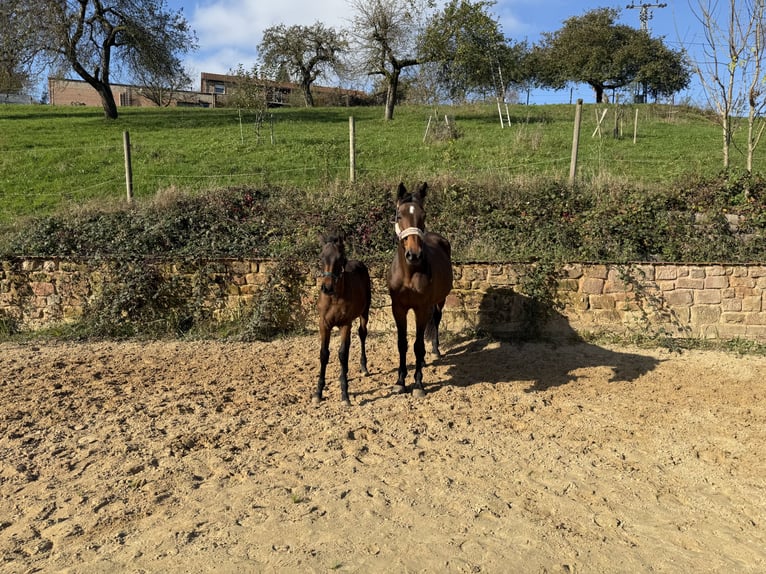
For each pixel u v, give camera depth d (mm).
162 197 11969
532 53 41844
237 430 5754
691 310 9188
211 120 28828
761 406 6574
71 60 27219
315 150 19203
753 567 3715
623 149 18875
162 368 8031
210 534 3939
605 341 9156
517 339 9328
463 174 12961
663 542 3984
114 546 3814
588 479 4844
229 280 10055
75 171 17016
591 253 9805
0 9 25797
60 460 5090
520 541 3926
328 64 44344
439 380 7629
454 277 9602
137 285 9938
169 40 29688
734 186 10766
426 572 3566
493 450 5371
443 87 32656
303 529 3994
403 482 4707
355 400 6750
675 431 5875
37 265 10219
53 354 8734
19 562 3637
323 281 5973
